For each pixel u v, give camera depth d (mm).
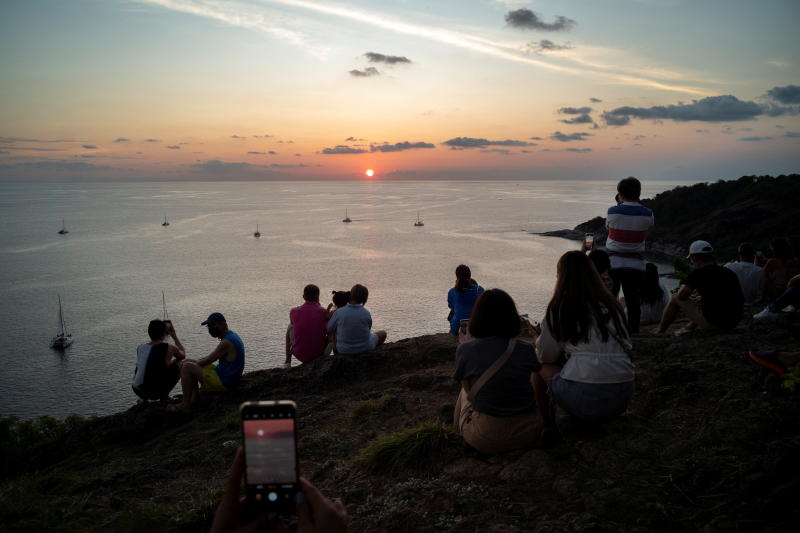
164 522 3586
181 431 6422
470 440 3840
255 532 1354
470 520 2979
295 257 166000
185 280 133500
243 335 85125
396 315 93875
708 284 5941
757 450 3184
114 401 61594
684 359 5219
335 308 8477
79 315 100938
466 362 3744
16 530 3514
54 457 6477
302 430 5453
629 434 3723
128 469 5176
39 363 74375
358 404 5910
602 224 195750
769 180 123750
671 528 2672
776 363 3924
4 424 10023
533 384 4027
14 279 138250
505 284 113500
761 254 9219
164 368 7156
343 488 3828
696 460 3180
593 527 2674
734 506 2732
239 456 1370
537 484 3291
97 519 3730
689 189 135375
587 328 3602
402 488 3527
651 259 113562
